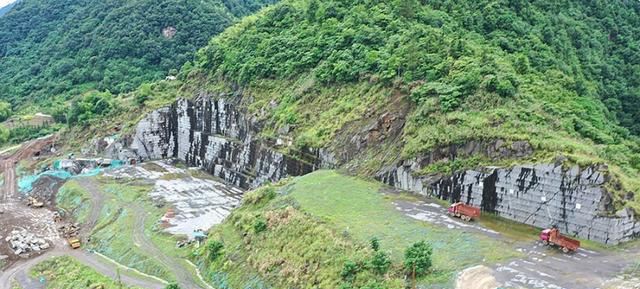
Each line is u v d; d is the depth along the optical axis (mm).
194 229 87688
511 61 90250
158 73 180500
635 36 119875
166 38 194125
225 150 117000
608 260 52594
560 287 47438
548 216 60938
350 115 90250
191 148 129250
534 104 75438
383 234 61781
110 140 135375
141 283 73312
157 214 96312
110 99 153000
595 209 57500
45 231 98062
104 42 196375
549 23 108312
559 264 52062
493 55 88812
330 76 100375
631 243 56438
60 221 103750
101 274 78000
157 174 120188
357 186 78188
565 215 59656
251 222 76000
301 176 87375
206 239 80750
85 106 148500
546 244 56500
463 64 82500
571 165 59281
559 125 71438
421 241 55875
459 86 78375
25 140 160625
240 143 113125
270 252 68188
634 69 109062
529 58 95375
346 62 99000
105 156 134375
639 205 57906
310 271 61062
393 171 77812
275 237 70000
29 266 85062
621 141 78312
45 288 78625
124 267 79875
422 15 104812
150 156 134250
